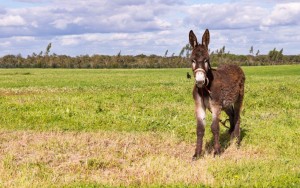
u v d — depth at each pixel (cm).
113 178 862
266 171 896
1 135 1264
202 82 962
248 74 6000
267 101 2028
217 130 1048
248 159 1006
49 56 12069
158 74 6425
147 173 874
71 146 1119
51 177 859
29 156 1024
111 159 994
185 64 12156
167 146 1161
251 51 12212
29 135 1270
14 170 900
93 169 934
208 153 1088
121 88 3134
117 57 12256
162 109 1773
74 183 809
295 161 995
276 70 7150
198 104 1038
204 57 978
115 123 1489
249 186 792
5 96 2322
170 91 2630
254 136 1284
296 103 1988
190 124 1464
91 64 11750
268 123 1487
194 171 884
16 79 4675
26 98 2136
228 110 1235
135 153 1055
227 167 917
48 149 1093
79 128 1421
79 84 3747
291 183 802
